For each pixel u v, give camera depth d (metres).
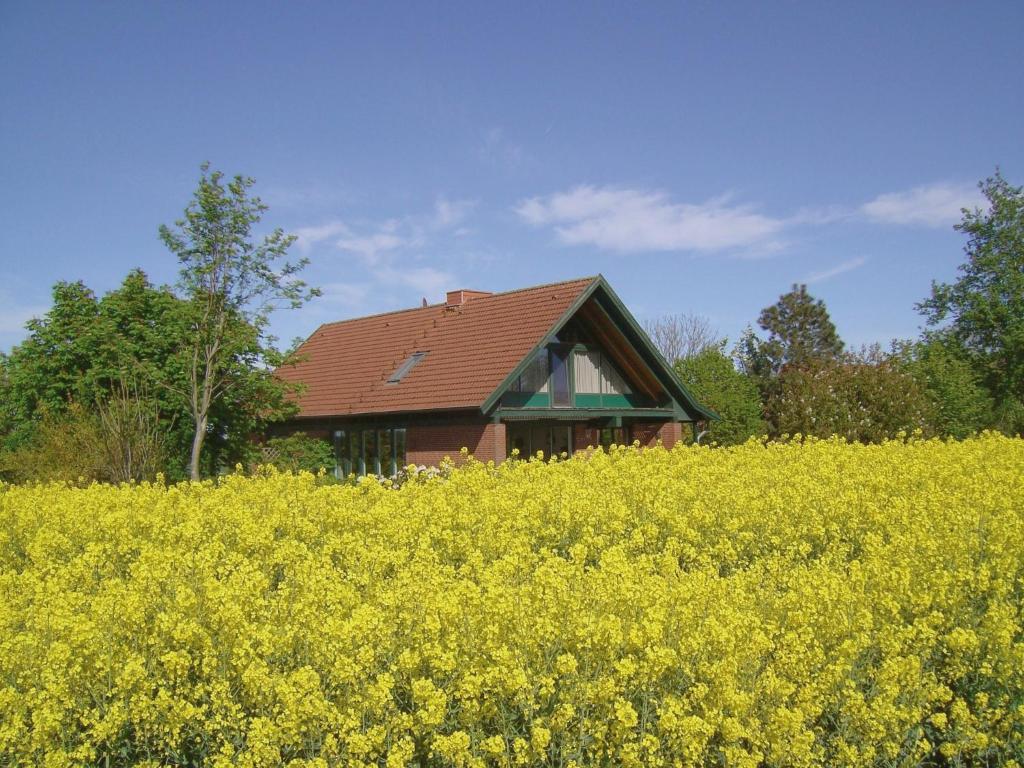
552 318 22.39
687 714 5.00
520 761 4.55
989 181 38.31
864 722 4.97
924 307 39.75
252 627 5.49
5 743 4.64
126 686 4.92
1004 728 5.19
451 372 22.73
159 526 9.50
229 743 4.88
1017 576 7.83
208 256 19.98
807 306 64.31
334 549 8.60
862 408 25.56
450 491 11.85
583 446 25.34
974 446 16.95
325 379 26.55
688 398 24.80
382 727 4.68
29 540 9.67
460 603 5.67
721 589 6.30
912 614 6.49
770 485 11.57
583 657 5.23
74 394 19.69
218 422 21.39
